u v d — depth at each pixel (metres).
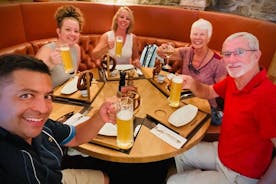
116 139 1.32
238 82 1.41
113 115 1.25
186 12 3.00
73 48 2.12
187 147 1.31
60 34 2.01
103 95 1.77
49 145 1.09
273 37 2.55
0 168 0.82
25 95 0.82
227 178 1.48
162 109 1.63
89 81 1.72
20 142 0.87
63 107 1.59
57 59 1.74
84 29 3.13
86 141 1.28
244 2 3.19
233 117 1.39
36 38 2.87
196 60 2.28
